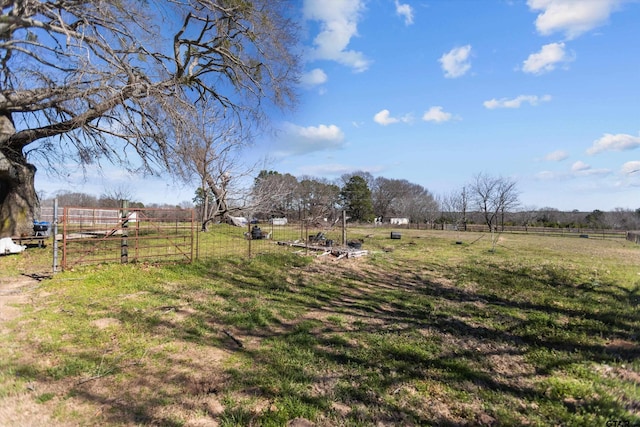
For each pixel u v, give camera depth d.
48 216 20.33
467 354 4.05
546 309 6.07
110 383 3.18
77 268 7.99
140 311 5.30
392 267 10.47
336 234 21.98
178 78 13.95
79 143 13.70
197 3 12.86
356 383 3.27
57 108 12.16
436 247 17.36
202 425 2.59
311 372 3.47
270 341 4.33
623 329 4.98
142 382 3.22
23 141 12.86
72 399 2.89
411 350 4.09
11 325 4.55
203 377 3.34
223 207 22.48
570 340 4.54
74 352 3.80
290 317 5.40
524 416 2.78
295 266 9.89
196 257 9.84
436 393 3.14
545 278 8.97
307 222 19.06
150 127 13.19
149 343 4.12
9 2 7.27
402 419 2.72
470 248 17.38
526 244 21.47
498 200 43.69
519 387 3.29
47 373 3.31
